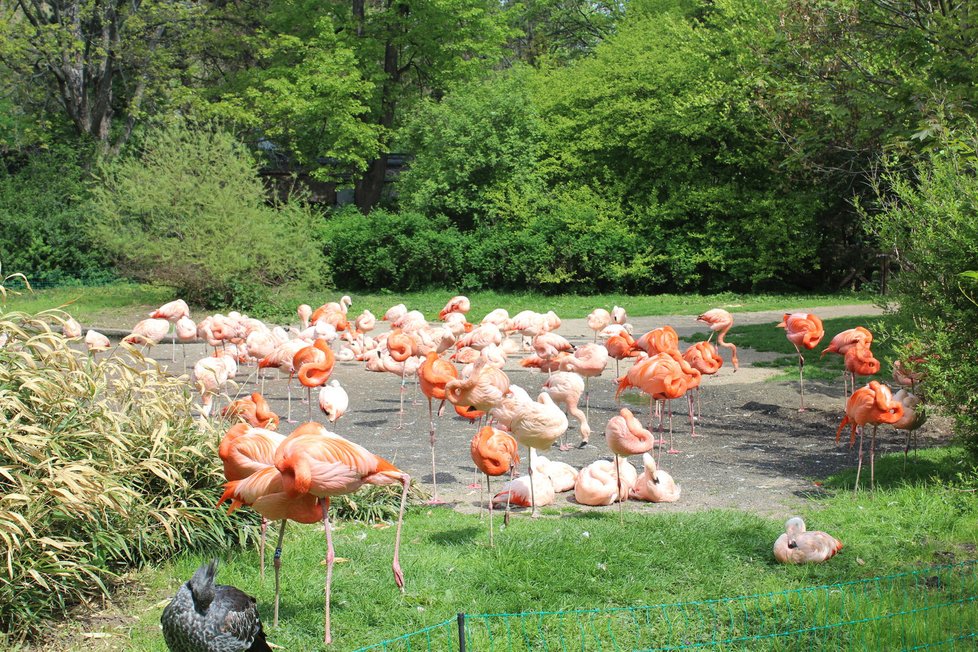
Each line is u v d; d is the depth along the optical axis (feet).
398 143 107.34
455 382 25.11
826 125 48.49
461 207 97.35
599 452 33.96
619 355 42.06
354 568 21.20
